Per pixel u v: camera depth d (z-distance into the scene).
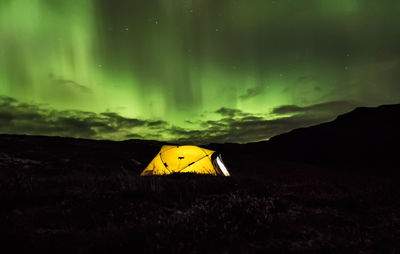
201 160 15.61
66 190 7.50
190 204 6.49
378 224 5.53
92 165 25.09
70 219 4.71
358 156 54.97
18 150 28.30
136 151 40.88
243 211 5.12
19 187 6.65
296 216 5.81
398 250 3.91
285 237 4.48
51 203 6.04
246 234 4.38
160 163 15.98
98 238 3.64
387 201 7.71
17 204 5.77
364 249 4.00
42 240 3.47
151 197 6.78
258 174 23.36
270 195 7.94
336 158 57.69
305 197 8.20
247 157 43.69
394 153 50.50
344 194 8.45
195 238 3.81
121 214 5.18
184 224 4.28
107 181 8.98
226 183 9.29
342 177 20.55
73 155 30.42
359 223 5.55
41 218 4.70
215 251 3.60
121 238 3.61
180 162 15.56
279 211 6.15
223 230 4.18
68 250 3.22
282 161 43.28
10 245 3.19
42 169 17.50
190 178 11.06
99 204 5.74
